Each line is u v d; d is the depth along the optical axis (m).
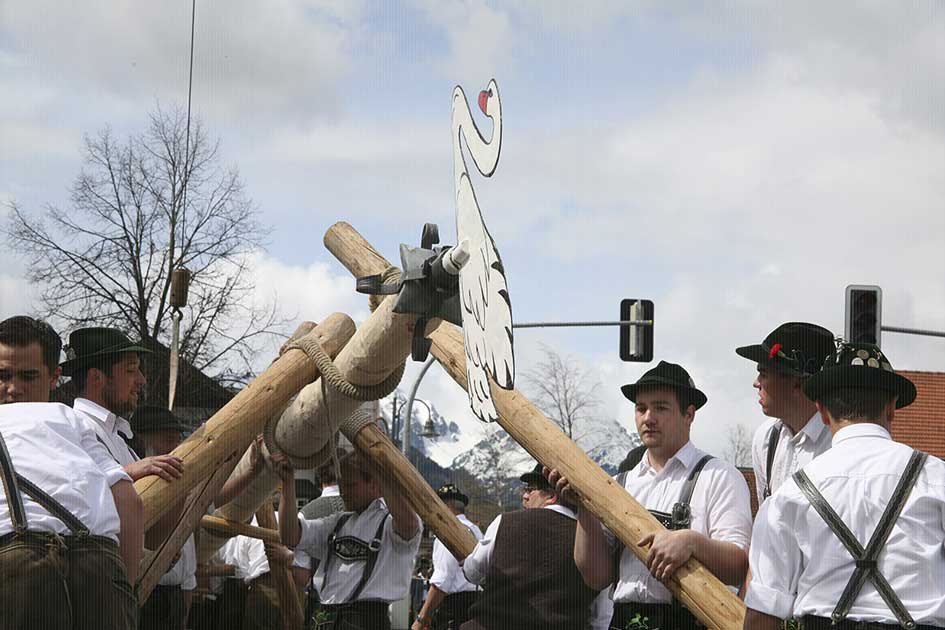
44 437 3.79
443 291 4.67
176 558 5.86
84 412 4.88
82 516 3.71
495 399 5.21
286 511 6.37
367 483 6.49
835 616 3.35
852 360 3.64
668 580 4.47
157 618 6.34
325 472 7.26
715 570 4.48
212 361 21.22
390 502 6.30
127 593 3.80
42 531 3.65
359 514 6.50
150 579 5.39
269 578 7.89
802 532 3.47
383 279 5.24
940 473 3.41
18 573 3.57
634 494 4.86
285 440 6.23
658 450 4.84
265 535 7.11
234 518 7.03
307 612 8.01
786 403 4.55
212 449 5.34
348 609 6.40
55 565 3.62
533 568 4.96
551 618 4.89
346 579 6.42
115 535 3.82
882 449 3.48
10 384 4.13
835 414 3.62
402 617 11.92
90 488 3.76
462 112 4.13
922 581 3.31
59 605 3.60
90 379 4.91
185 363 20.73
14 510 3.63
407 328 5.20
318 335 5.82
